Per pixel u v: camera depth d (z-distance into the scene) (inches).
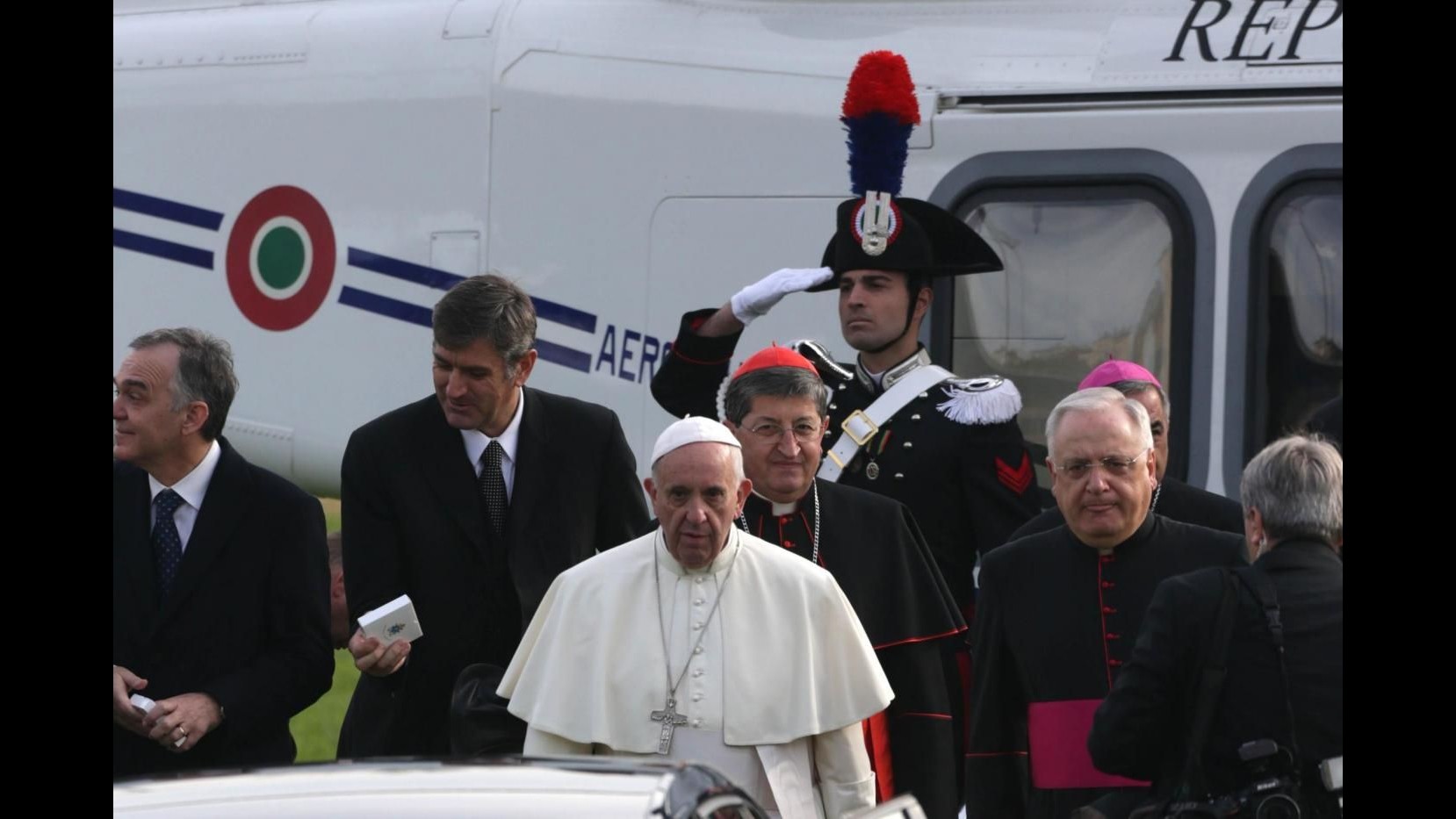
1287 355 981.8
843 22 1074.7
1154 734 639.8
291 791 458.3
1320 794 619.5
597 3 1128.2
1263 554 649.0
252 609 765.9
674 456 649.6
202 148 1198.3
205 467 775.7
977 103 1032.2
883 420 873.5
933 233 897.5
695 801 457.7
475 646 779.4
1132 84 1009.5
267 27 1198.9
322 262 1163.3
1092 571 741.3
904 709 729.0
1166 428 866.8
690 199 1076.5
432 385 1133.1
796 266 1054.4
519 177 1115.3
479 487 792.3
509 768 469.4
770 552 677.3
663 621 660.1
